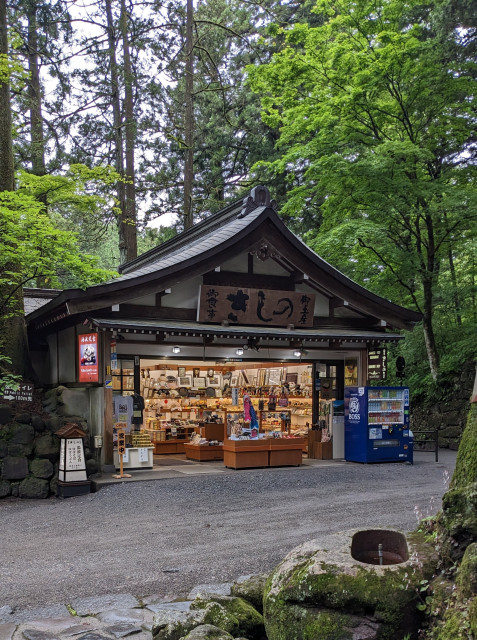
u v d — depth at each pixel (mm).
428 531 4570
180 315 13492
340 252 17797
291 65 16781
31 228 12492
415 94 16844
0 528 8891
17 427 11531
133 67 24766
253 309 13922
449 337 20625
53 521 9195
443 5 17578
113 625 5098
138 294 12586
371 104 16953
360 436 14195
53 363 15414
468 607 3459
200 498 10336
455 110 17766
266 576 5328
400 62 16297
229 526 8484
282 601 4098
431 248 18422
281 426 15727
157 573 6539
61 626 5082
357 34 17219
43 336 16062
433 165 18906
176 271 12922
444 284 21250
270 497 10375
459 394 18828
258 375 17250
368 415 14141
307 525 8391
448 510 4121
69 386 13773
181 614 4609
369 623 3787
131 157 22922
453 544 4000
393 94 17391
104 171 14633
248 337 13445
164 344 13289
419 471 13055
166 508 9695
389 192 16531
